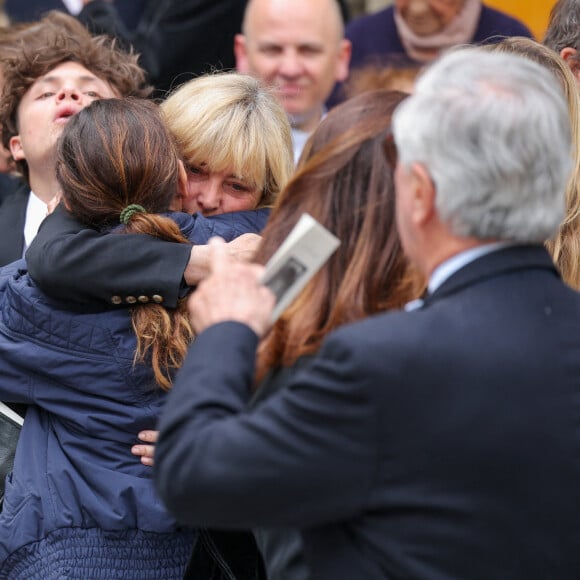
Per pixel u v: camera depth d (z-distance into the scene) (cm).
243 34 1412
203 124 910
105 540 796
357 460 539
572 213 843
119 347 803
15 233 1094
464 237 559
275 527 552
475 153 538
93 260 800
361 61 1480
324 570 574
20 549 798
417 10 1430
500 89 548
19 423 851
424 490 541
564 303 573
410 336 547
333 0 1389
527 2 1534
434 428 538
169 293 799
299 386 552
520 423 541
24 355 810
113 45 1177
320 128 674
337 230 644
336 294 641
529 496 541
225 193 935
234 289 587
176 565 802
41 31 1158
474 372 543
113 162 826
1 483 852
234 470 540
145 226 817
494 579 542
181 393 566
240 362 571
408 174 563
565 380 553
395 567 550
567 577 548
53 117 1062
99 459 812
